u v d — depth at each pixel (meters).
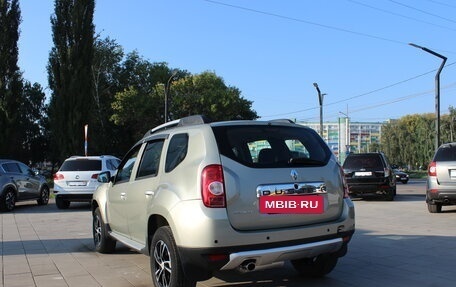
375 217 11.85
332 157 5.48
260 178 4.75
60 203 15.77
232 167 4.68
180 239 4.62
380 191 16.73
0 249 8.20
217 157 4.68
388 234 9.13
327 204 5.11
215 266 4.51
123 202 6.46
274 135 5.18
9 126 34.00
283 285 5.65
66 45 33.12
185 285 4.77
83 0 33.28
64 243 8.79
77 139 32.78
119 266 6.81
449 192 11.66
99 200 7.55
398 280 5.80
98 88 49.91
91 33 33.88
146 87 52.53
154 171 5.62
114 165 16.78
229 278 6.00
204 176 4.59
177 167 5.02
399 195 20.78
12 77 34.38
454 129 73.06
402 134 86.31
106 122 51.12
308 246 4.86
